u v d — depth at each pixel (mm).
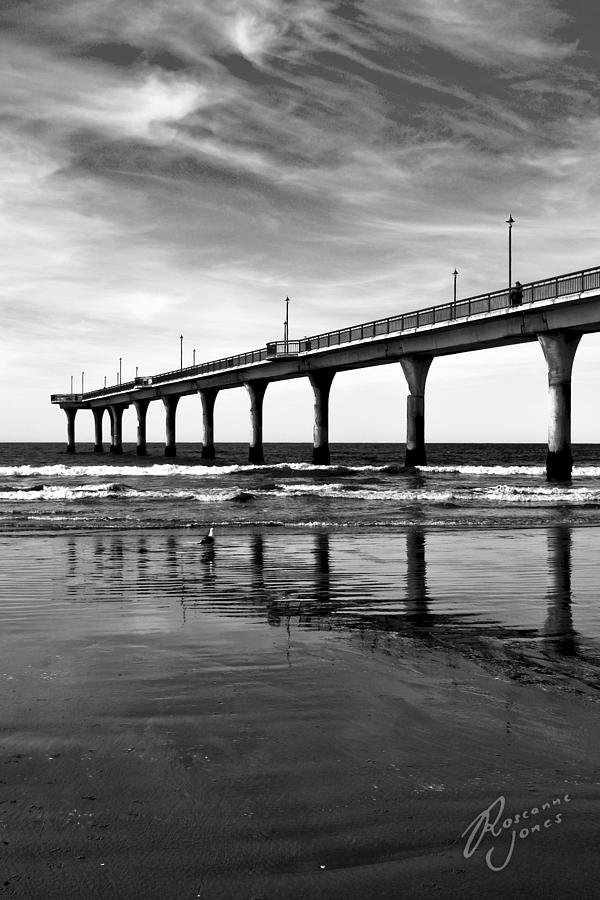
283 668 6695
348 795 3990
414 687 6055
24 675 6434
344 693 5871
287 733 4934
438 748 4664
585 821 3711
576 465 75750
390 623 8859
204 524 22594
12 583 11977
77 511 27531
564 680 6277
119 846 3469
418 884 3178
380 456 124500
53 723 5113
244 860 3359
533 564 14328
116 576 12742
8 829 3611
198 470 56281
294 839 3537
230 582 12094
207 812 3797
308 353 69188
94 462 96562
